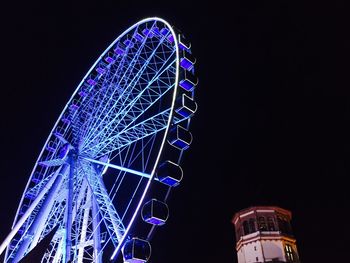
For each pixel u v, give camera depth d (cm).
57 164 4047
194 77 3847
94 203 3834
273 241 7719
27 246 3600
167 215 3319
